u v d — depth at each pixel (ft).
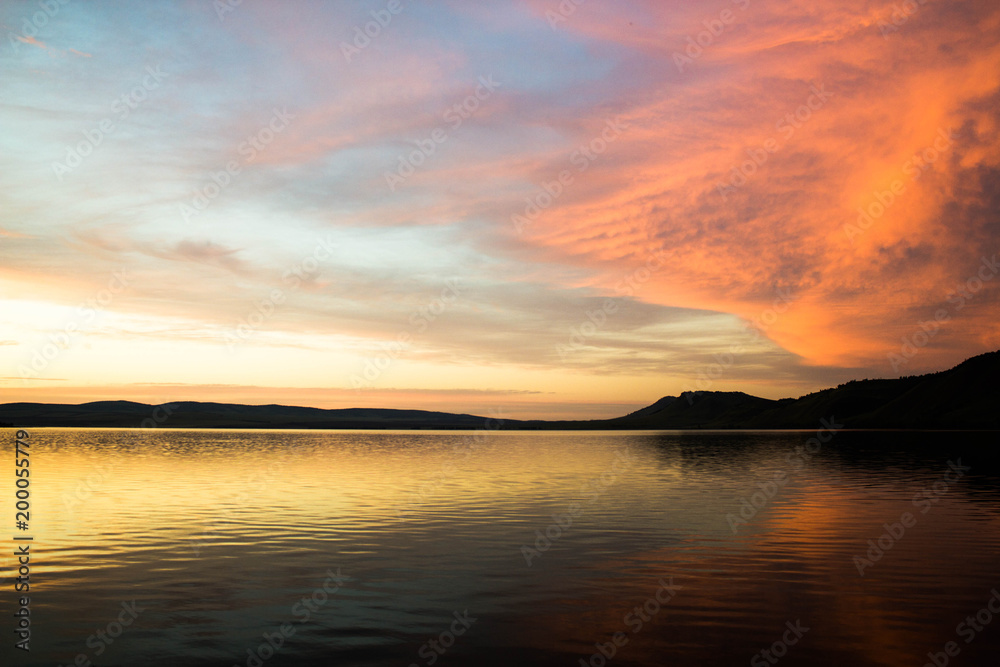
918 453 222.48
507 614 39.55
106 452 222.69
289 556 55.98
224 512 81.71
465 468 159.43
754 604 41.47
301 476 134.72
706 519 76.18
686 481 124.47
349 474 140.26
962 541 62.18
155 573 49.70
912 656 32.53
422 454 230.27
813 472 144.97
